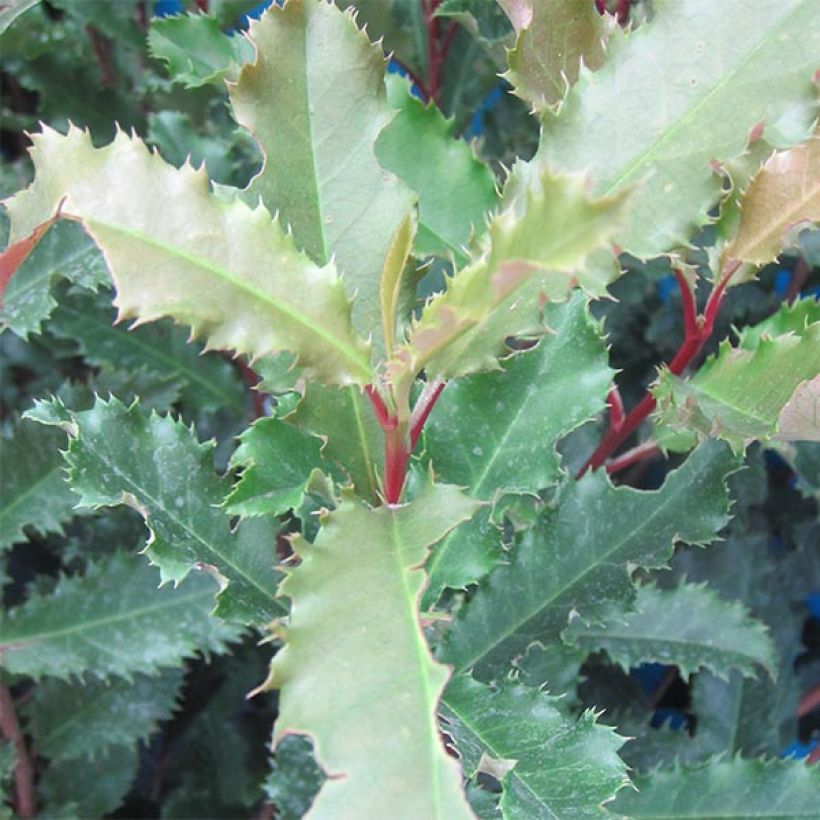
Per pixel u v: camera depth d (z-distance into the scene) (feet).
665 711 1.40
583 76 0.66
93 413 0.73
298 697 0.49
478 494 0.79
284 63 0.65
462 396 0.80
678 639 1.08
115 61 1.48
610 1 0.94
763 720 1.19
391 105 0.93
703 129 0.66
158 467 0.74
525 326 0.61
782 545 1.43
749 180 0.74
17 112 1.63
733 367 0.76
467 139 1.51
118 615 1.08
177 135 1.17
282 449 0.71
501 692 0.75
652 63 0.66
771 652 1.08
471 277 0.50
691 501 0.87
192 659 1.34
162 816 1.23
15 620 1.07
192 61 1.09
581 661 1.06
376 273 0.67
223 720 1.26
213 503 0.75
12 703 1.15
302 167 0.67
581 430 1.16
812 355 0.71
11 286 1.02
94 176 0.53
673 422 0.78
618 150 0.66
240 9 1.21
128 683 1.19
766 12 0.65
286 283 0.56
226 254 0.54
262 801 1.28
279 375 0.67
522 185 0.67
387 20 1.16
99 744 1.17
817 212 0.70
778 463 1.42
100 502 0.69
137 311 0.53
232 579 0.73
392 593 0.54
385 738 0.47
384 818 0.44
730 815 0.98
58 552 1.30
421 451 0.80
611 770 0.70
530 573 0.88
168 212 0.53
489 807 0.85
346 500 0.58
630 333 1.35
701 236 1.14
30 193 0.55
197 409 1.34
